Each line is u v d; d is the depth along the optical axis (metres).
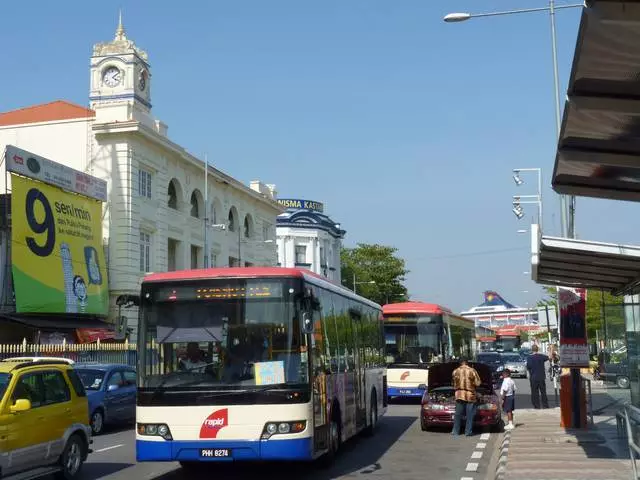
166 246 45.41
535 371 25.52
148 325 12.31
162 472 13.85
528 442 16.77
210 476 13.35
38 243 34.47
